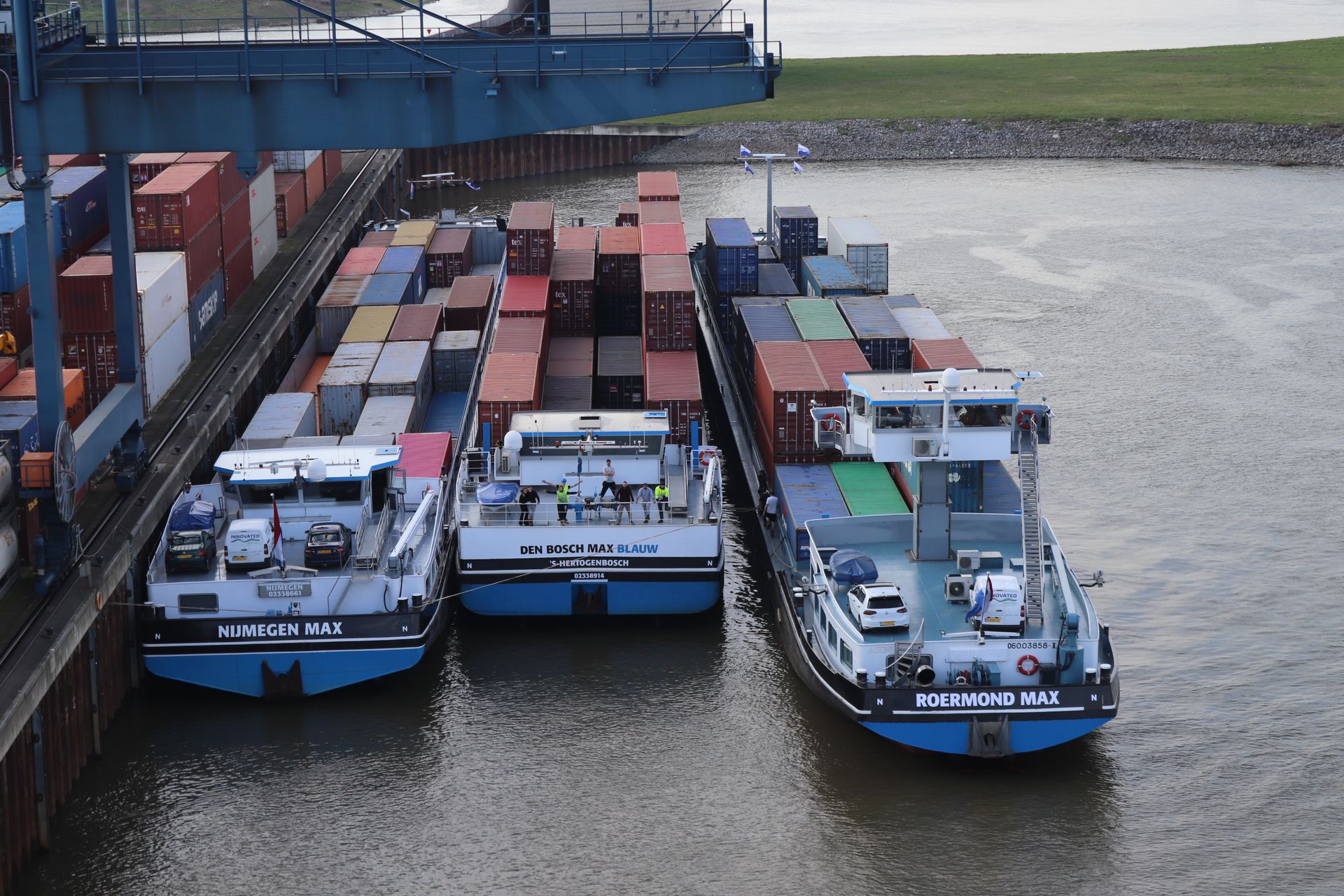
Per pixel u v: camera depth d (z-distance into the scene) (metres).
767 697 56.75
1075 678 50.25
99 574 54.31
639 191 109.69
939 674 50.34
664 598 60.97
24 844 46.06
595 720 55.28
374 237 109.50
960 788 50.41
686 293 77.62
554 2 116.38
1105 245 132.12
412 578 55.44
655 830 48.47
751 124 188.12
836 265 96.50
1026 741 49.56
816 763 52.06
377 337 83.00
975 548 58.53
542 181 174.50
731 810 49.47
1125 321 108.56
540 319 81.31
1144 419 88.06
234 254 94.69
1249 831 48.06
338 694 57.03
